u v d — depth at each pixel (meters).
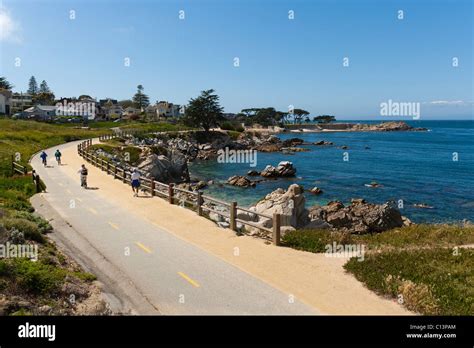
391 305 9.45
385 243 14.55
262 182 49.22
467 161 69.88
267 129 178.75
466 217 31.88
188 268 11.83
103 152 48.09
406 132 189.38
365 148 98.06
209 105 105.69
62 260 11.35
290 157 78.69
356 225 26.22
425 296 9.48
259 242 14.59
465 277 10.84
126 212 19.05
